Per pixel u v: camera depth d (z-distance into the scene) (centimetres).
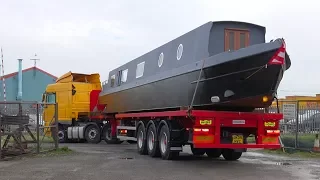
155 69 1445
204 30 1132
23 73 5969
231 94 1059
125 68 1816
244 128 1161
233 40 1130
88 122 2239
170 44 1355
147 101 1465
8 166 1130
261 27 1160
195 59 1155
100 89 2288
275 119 1148
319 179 925
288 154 1484
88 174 990
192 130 1122
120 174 991
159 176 962
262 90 1034
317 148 1452
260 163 1223
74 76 2308
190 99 1140
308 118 1504
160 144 1334
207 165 1165
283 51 974
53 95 2283
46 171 1038
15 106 1512
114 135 2072
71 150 1559
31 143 1455
